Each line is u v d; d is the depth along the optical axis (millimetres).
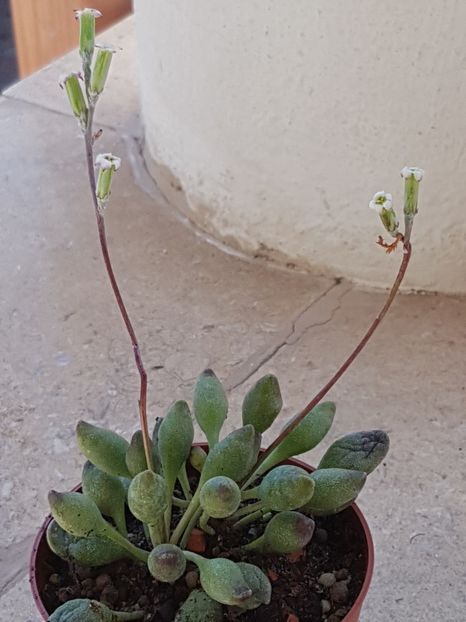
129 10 790
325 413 238
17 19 755
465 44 397
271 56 431
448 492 372
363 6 396
